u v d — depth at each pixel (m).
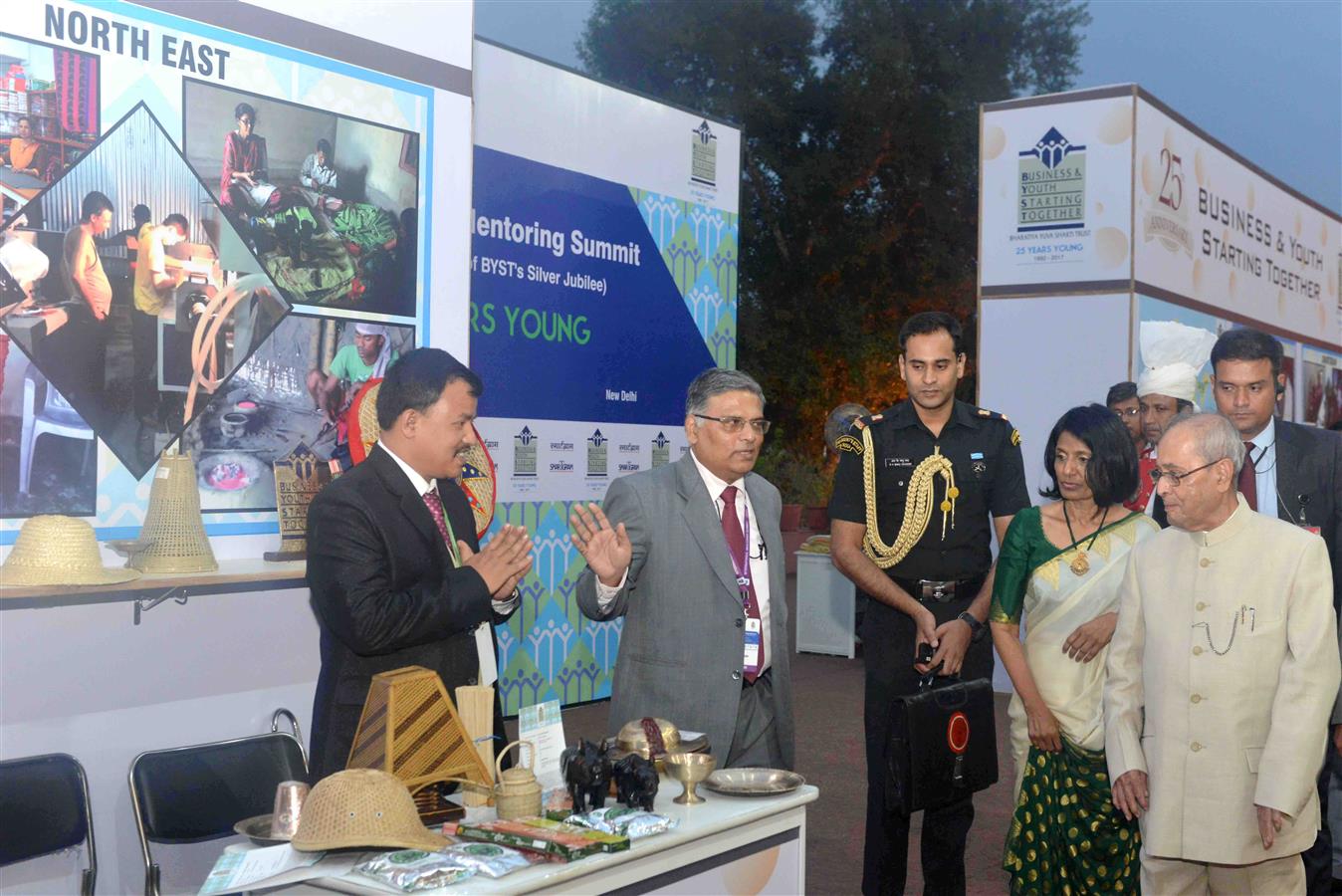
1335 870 4.11
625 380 7.74
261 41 3.59
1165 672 2.88
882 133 22.92
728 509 3.26
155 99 3.32
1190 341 5.66
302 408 3.71
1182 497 2.79
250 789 3.45
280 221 3.65
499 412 6.86
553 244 7.17
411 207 4.05
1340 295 13.46
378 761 2.36
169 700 3.46
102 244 3.21
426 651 2.83
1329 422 13.12
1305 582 2.76
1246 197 10.12
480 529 3.83
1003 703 7.77
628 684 3.22
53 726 3.20
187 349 3.41
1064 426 3.41
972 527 3.88
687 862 2.38
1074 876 3.39
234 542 3.53
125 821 3.35
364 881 2.04
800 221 23.02
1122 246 7.49
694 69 23.19
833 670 9.30
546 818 2.37
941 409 3.92
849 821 5.32
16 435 3.04
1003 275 7.85
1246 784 2.78
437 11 4.12
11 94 3.02
